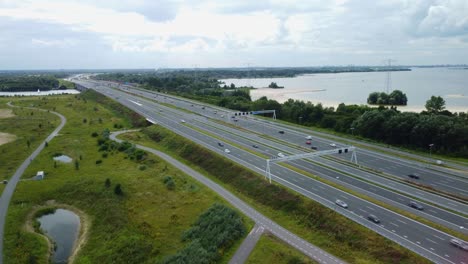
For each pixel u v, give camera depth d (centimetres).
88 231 10056
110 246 9075
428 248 7850
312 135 19625
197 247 8494
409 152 16150
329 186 11600
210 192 12100
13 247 9181
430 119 16888
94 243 9375
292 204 10544
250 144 17325
